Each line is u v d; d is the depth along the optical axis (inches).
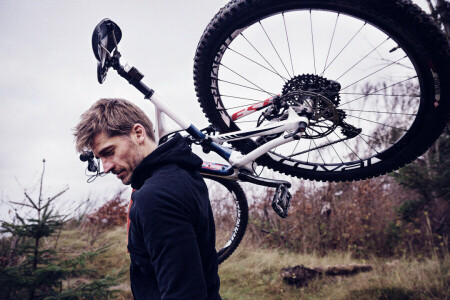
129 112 42.8
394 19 47.8
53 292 144.5
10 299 135.2
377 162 63.4
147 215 32.2
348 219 293.6
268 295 201.0
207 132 66.1
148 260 35.8
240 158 64.0
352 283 204.7
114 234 290.4
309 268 222.1
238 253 264.1
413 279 191.3
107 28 52.8
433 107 53.4
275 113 62.6
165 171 37.0
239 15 54.1
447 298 164.6
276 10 52.9
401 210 262.4
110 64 55.7
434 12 134.0
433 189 230.2
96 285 150.6
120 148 41.4
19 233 141.5
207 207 41.3
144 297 36.6
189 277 31.0
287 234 289.3
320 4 50.6
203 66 60.1
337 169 66.4
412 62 52.1
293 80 60.1
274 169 69.5
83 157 60.8
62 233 262.2
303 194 306.3
